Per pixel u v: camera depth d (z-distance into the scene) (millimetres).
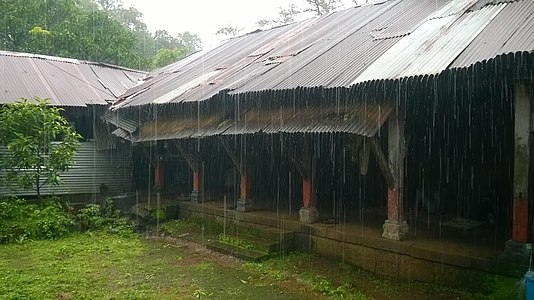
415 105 9000
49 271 8906
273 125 9719
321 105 9461
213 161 15000
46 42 22984
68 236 12234
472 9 9828
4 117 12367
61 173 15391
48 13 25906
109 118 15906
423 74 7168
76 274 8734
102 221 13219
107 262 9688
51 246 11047
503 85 7727
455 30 8836
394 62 8344
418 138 10359
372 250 8531
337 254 9234
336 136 10633
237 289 7891
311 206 10188
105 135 16438
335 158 11438
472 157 9750
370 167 11469
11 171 12609
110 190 16578
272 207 12211
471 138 9633
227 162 14531
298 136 10070
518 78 6809
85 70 18672
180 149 13500
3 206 12195
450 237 8383
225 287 8008
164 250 10883
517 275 6566
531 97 6723
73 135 13219
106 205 14203
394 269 8125
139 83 18438
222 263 9648
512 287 6559
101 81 18047
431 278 7594
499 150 9312
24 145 12109
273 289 7883
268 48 14641
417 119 9570
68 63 18750
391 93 8094
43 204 13328
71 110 15422
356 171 11680
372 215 10688
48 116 12648
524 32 7176
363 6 15156
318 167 10570
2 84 15094
